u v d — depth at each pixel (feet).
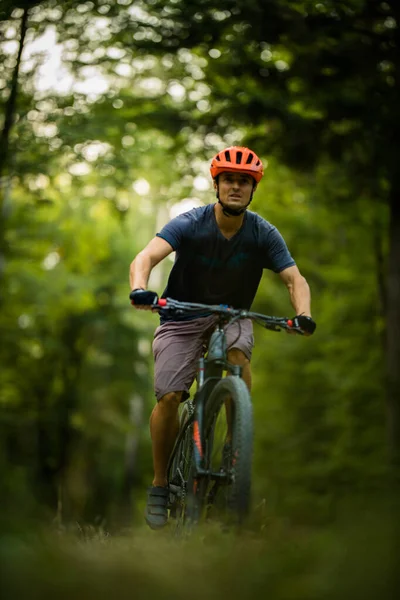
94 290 86.74
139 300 16.47
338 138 46.78
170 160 53.88
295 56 43.16
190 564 10.42
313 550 10.29
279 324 17.24
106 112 48.06
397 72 43.34
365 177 49.96
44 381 85.25
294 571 9.82
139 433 114.11
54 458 88.94
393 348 48.52
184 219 18.04
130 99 49.85
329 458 69.36
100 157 50.01
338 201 57.06
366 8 40.86
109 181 53.47
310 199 64.13
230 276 18.43
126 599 9.00
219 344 17.31
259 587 9.41
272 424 84.28
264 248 18.43
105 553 11.21
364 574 9.21
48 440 89.15
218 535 13.24
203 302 18.75
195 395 17.15
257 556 10.46
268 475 81.66
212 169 17.76
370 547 9.71
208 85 48.42
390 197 48.78
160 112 49.29
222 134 49.78
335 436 70.79
